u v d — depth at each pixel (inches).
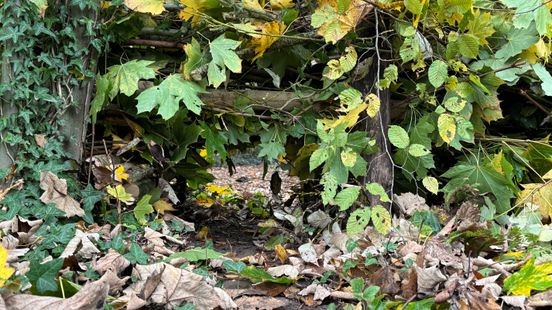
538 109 115.7
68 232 89.4
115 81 100.1
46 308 71.2
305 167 111.0
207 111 107.5
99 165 105.1
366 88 102.9
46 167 97.3
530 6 95.2
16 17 95.5
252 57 103.8
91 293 72.2
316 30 102.4
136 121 107.7
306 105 106.9
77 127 100.9
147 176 110.0
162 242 96.7
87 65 100.9
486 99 104.6
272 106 107.5
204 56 102.0
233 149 116.3
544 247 94.3
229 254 95.7
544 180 104.8
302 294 86.1
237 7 101.0
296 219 105.7
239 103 106.9
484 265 88.7
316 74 110.8
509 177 103.7
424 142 102.7
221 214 128.0
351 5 95.7
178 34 105.4
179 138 108.0
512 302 81.7
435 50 103.9
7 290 70.7
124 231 99.2
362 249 94.3
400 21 98.1
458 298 79.8
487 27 98.5
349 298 85.0
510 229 98.0
